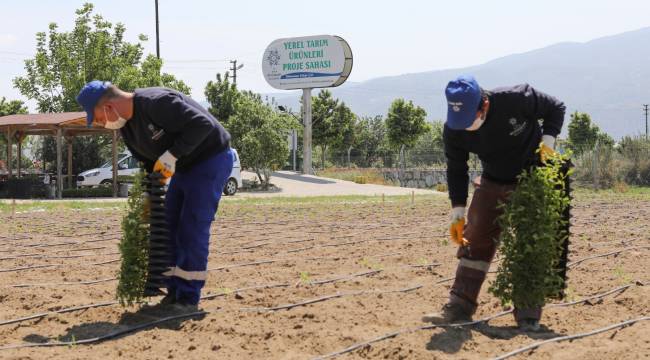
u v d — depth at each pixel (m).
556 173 5.17
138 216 5.57
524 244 5.16
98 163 31.38
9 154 26.52
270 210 17.95
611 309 5.96
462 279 5.52
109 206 19.84
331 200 23.52
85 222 14.22
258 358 4.49
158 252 5.53
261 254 9.27
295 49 37.31
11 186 25.20
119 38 35.41
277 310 5.84
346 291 6.74
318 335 4.99
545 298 5.27
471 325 5.33
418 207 19.06
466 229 5.55
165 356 4.54
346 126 51.25
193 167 5.62
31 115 27.41
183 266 5.67
